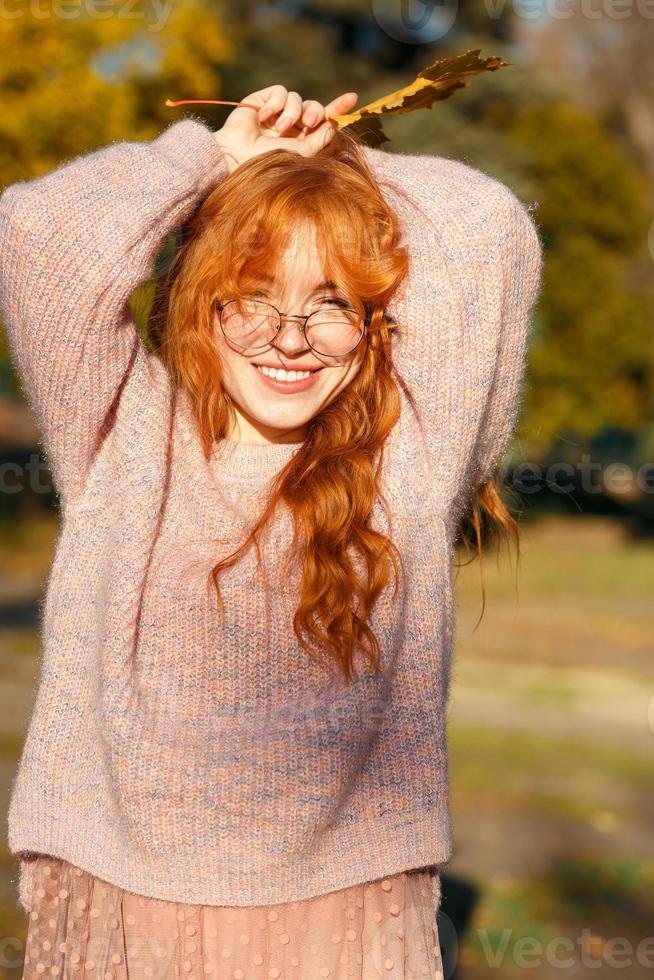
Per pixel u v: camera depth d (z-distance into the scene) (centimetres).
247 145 200
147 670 172
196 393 187
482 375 191
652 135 1919
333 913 173
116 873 172
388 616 176
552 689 857
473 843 492
